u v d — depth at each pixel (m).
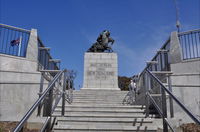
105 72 14.57
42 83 6.46
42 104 5.88
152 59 12.00
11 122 6.29
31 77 8.66
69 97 8.83
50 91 4.40
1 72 8.46
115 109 6.66
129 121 5.39
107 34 16.19
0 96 6.84
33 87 7.01
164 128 3.98
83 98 10.71
